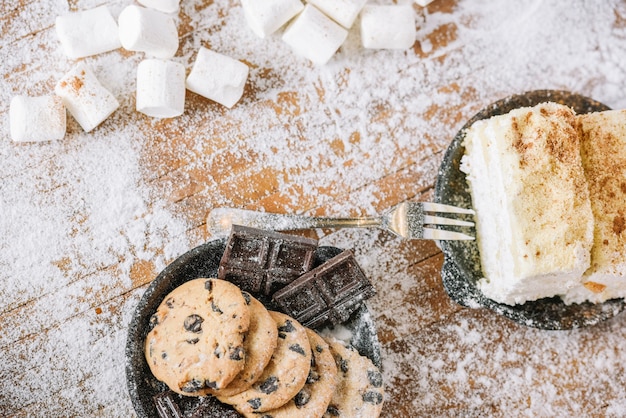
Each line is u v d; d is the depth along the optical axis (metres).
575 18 0.58
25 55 0.56
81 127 0.56
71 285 0.55
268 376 0.48
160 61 0.54
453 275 0.54
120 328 0.55
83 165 0.56
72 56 0.55
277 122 0.56
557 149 0.51
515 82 0.58
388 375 0.55
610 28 0.58
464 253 0.53
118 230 0.55
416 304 0.56
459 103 0.57
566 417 0.56
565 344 0.56
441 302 0.56
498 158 0.51
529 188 0.50
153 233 0.55
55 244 0.55
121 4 0.57
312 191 0.56
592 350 0.56
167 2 0.55
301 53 0.56
